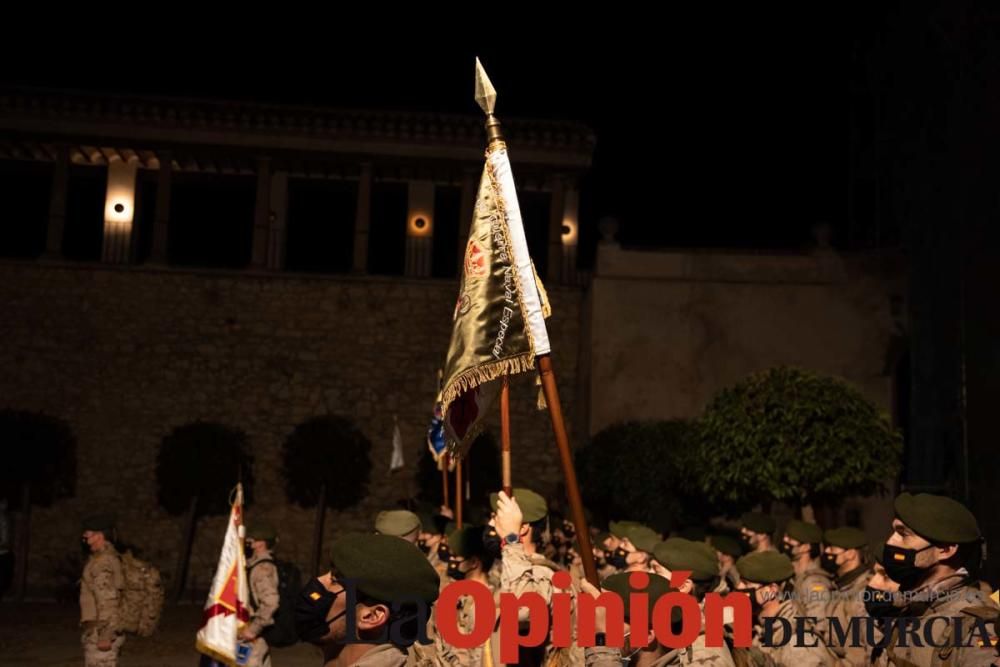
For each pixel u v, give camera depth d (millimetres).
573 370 22656
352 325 22891
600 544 10258
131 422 22031
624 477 15820
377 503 21969
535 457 21922
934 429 14820
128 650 12703
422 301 23094
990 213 12594
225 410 22328
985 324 12547
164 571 21328
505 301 3367
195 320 22609
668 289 19500
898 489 17031
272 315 22797
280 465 22078
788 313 19172
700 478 12281
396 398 22625
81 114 22766
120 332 22391
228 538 4113
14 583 20094
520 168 23859
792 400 11367
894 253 18297
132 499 21656
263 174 23469
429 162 23750
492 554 3982
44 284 22391
